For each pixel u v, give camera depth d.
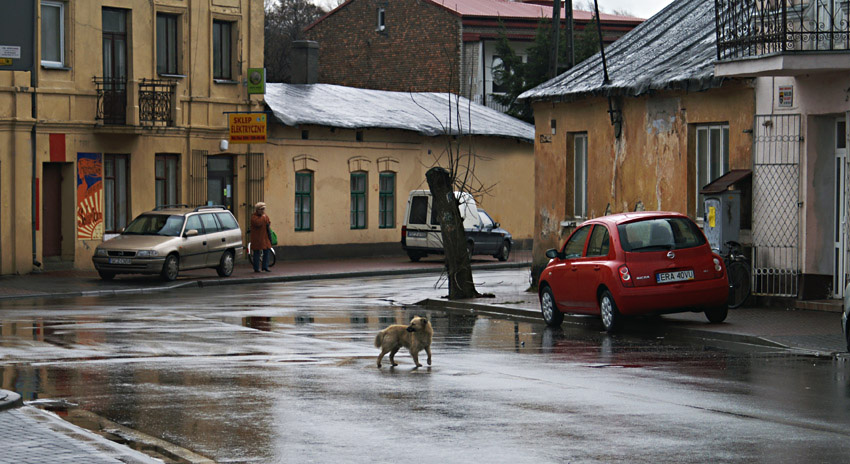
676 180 24.42
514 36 63.81
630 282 18.12
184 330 19.17
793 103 21.36
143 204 37.75
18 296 27.97
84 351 16.02
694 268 18.31
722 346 16.66
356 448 9.32
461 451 9.18
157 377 13.39
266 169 42.34
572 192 28.72
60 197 35.75
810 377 13.23
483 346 16.89
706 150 23.81
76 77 35.59
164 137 38.47
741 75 21.25
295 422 10.47
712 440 9.52
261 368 14.24
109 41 36.91
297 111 43.88
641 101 25.52
